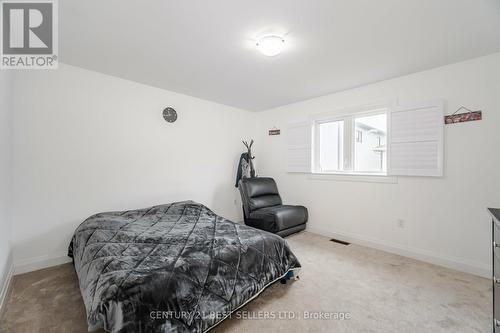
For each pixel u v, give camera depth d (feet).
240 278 5.20
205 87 10.52
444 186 8.00
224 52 7.20
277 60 7.73
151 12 5.27
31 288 6.39
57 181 8.01
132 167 9.82
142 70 8.64
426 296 6.05
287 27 5.83
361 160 11.03
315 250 9.40
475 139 7.39
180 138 11.48
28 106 7.44
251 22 5.64
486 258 7.18
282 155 13.76
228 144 13.73
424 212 8.45
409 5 4.98
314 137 12.34
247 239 6.27
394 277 7.10
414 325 4.97
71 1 4.87
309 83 9.91
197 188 12.21
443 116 7.95
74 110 8.33
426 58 7.50
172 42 6.62
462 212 7.64
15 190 7.22
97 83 8.84
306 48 6.89
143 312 3.74
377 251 9.32
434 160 8.11
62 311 5.39
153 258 4.99
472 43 6.53
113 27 5.86
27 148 7.43
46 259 7.77
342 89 10.73
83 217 8.55
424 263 8.16
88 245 5.91
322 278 7.04
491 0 4.79
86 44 6.73
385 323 5.03
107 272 4.42
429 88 8.33
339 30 5.96
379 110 9.89
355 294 6.15
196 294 4.42
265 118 14.74
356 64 8.00
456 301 5.82
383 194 9.52
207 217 8.56
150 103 10.36
